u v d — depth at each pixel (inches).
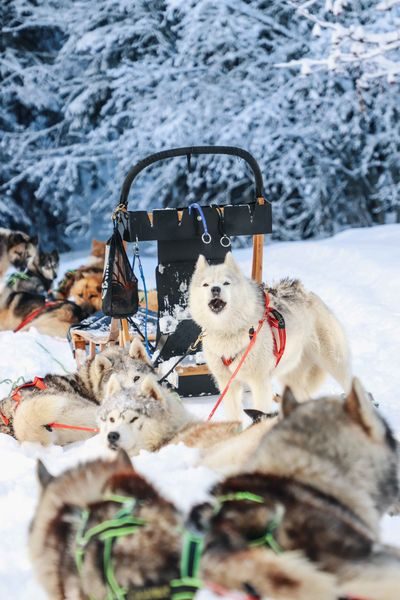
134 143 710.5
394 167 710.5
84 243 880.9
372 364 259.6
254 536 72.2
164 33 749.9
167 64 708.0
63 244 846.5
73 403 190.5
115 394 172.2
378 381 238.7
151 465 140.6
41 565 86.3
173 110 696.4
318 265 470.3
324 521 72.5
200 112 682.2
